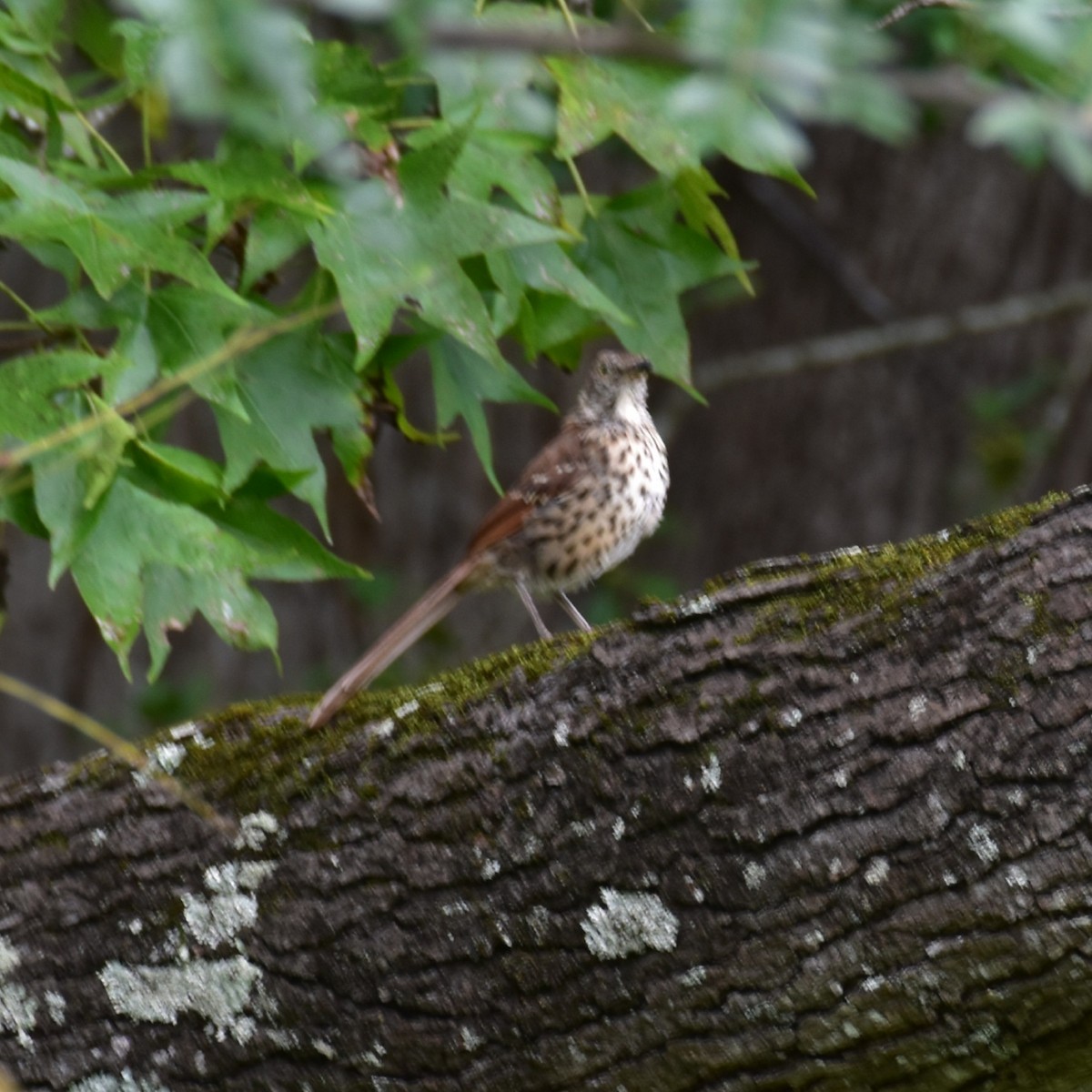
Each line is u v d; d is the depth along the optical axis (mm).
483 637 17594
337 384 8398
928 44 11500
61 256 8227
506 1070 7215
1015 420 18344
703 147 8008
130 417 8406
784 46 6527
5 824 7605
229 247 8750
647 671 7102
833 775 6918
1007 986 6809
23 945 7512
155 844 7445
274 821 7355
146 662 17031
